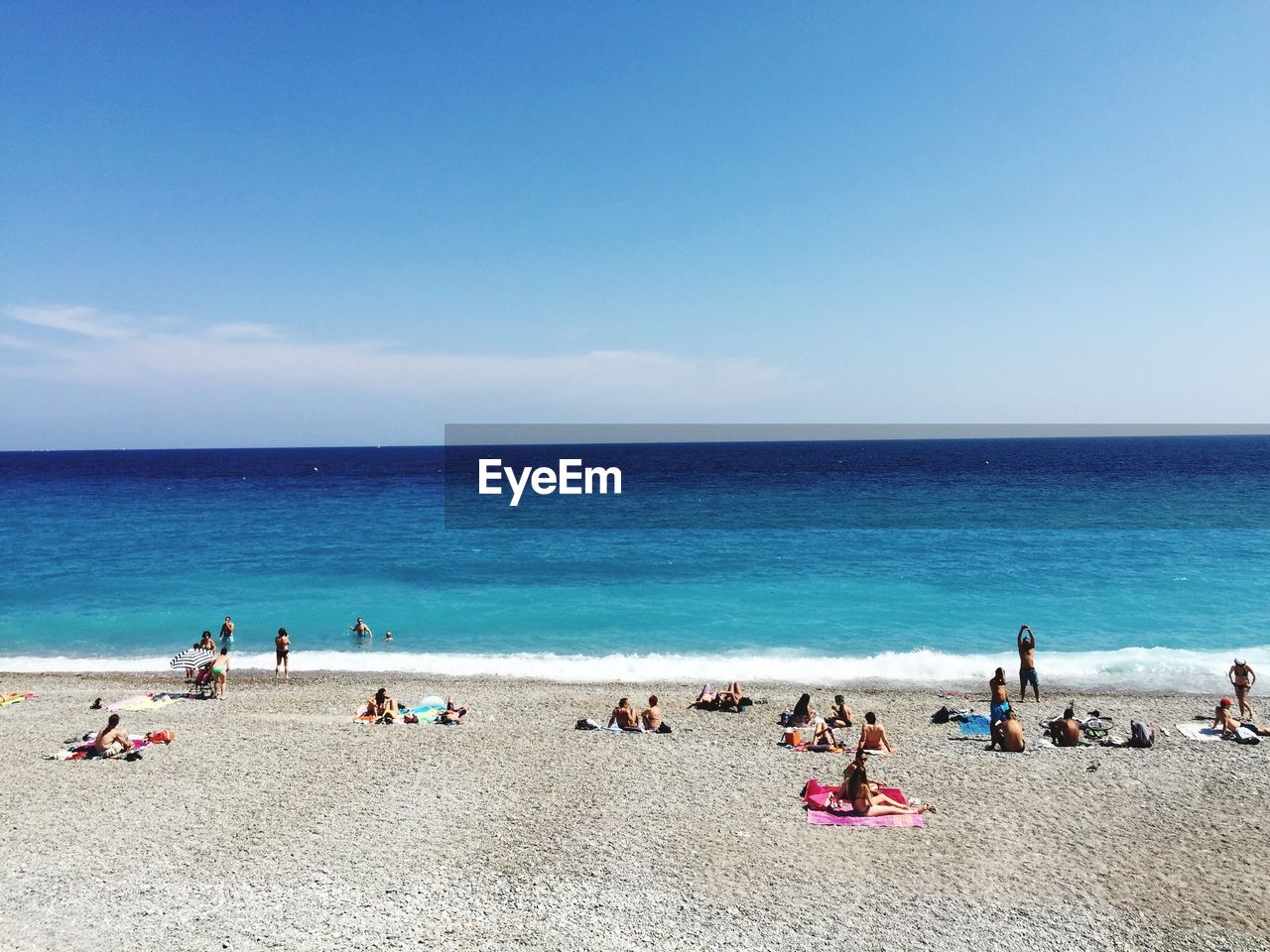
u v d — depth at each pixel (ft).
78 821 45.44
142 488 355.36
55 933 33.68
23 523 216.13
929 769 53.88
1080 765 54.34
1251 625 100.17
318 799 48.80
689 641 96.84
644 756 56.90
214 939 33.35
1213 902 36.42
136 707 70.03
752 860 40.73
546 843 42.73
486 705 70.74
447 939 33.45
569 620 106.93
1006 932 34.04
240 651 94.63
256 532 196.34
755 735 62.13
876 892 37.42
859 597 117.70
